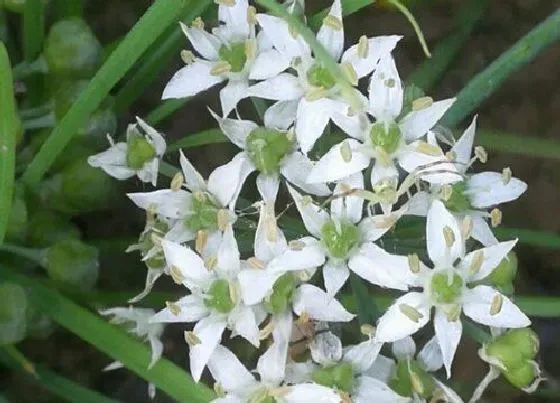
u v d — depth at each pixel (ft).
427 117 0.30
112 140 0.33
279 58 0.31
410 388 0.31
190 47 0.38
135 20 0.44
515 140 0.41
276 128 0.31
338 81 0.27
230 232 0.30
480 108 0.48
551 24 0.33
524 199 0.48
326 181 0.30
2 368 0.43
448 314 0.29
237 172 0.31
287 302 0.30
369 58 0.30
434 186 0.31
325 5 0.45
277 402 0.30
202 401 0.32
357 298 0.31
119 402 0.38
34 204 0.36
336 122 0.30
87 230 0.43
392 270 0.30
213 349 0.30
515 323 0.29
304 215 0.30
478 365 0.47
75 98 0.35
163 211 0.32
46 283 0.36
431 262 0.32
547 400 0.47
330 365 0.30
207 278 0.30
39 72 0.37
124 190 0.41
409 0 0.38
